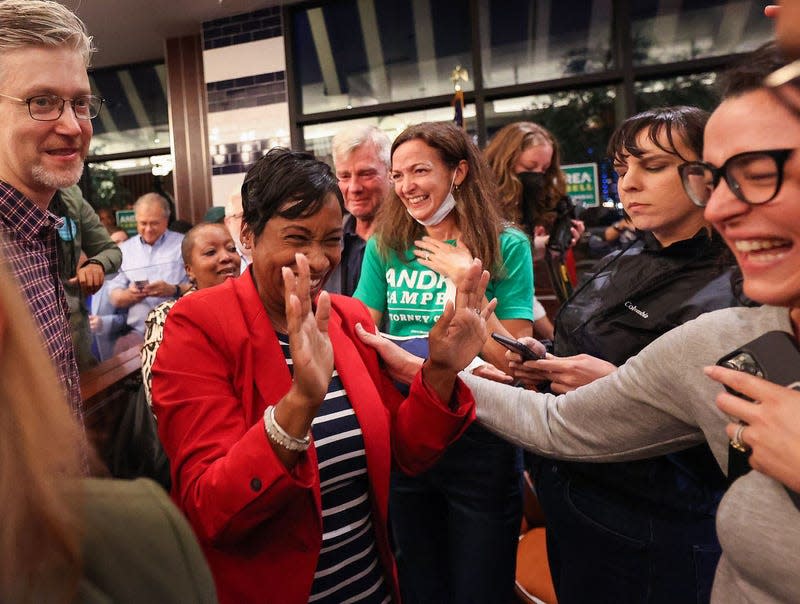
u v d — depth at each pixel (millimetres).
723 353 759
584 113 4215
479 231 1663
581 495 1208
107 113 5488
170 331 971
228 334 955
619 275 1219
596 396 975
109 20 4465
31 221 1106
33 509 394
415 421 1077
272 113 4715
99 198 5605
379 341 1152
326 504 1008
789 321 693
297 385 807
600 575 1202
